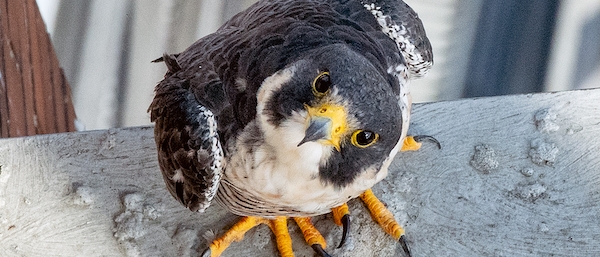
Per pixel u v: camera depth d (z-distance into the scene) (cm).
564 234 562
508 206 576
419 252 557
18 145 601
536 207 575
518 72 798
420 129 612
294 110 408
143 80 779
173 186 500
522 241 560
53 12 773
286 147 427
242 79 433
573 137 604
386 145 421
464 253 556
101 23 778
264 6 507
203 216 572
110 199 579
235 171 455
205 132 446
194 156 452
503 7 793
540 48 801
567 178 587
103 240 562
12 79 659
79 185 584
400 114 413
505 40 796
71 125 759
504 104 624
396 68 463
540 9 796
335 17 475
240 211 524
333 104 393
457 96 791
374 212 566
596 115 612
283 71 414
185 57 504
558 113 615
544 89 805
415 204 579
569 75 807
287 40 431
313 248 553
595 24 796
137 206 573
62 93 742
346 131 407
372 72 397
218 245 550
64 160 596
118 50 779
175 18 778
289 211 499
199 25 775
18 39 666
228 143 447
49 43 720
